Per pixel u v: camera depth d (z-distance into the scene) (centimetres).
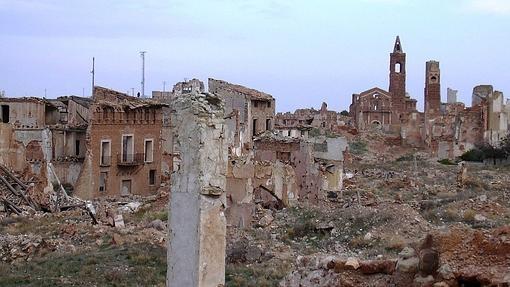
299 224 4228
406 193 6378
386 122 13962
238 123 7938
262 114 8756
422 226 4066
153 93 11488
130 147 7025
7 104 7094
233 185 4538
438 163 10194
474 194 5888
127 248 3512
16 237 3734
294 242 3947
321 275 1962
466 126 11119
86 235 3938
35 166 6675
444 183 7288
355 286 1828
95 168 6706
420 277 1683
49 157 6925
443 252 1683
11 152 6625
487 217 4475
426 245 1741
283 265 3212
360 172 8506
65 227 4153
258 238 3941
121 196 6738
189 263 2252
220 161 2284
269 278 2905
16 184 5881
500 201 5200
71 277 2998
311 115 13888
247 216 4497
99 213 4784
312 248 3778
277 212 4666
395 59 14100
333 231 4088
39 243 3631
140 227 4147
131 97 7550
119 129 6912
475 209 4662
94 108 6712
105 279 2955
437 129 11988
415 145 12469
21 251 3556
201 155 2244
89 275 3014
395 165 9756
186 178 2275
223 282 2281
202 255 2228
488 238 1672
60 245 3700
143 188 7144
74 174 7000
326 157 6619
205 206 2241
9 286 2875
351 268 1881
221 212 2283
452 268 1633
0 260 3466
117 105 6881
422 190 6588
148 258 3288
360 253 3522
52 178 6681
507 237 1659
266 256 3447
